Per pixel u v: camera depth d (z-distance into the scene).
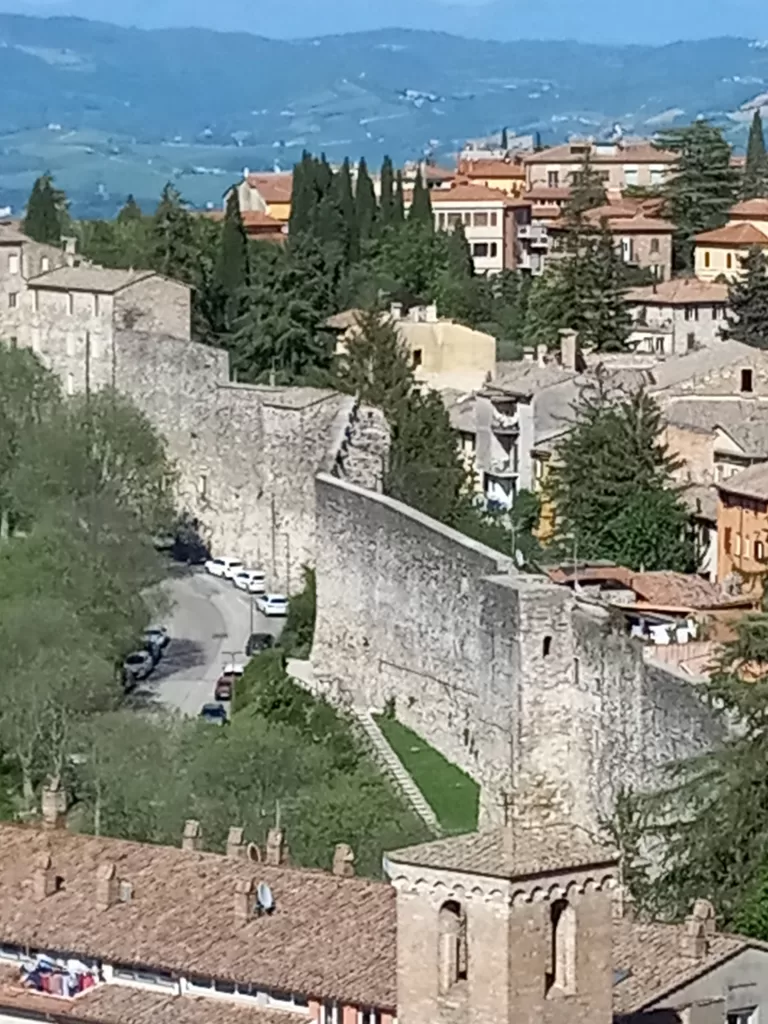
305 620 182.12
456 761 154.38
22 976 92.88
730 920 105.81
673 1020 85.19
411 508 169.75
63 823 109.94
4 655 154.75
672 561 191.38
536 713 142.62
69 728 143.75
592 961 78.69
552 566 182.00
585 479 197.00
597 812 138.50
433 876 78.19
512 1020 77.31
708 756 121.44
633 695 134.38
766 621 127.38
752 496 189.88
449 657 157.25
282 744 143.25
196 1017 88.06
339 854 101.06
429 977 78.50
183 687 175.88
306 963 88.38
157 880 95.44
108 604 179.25
